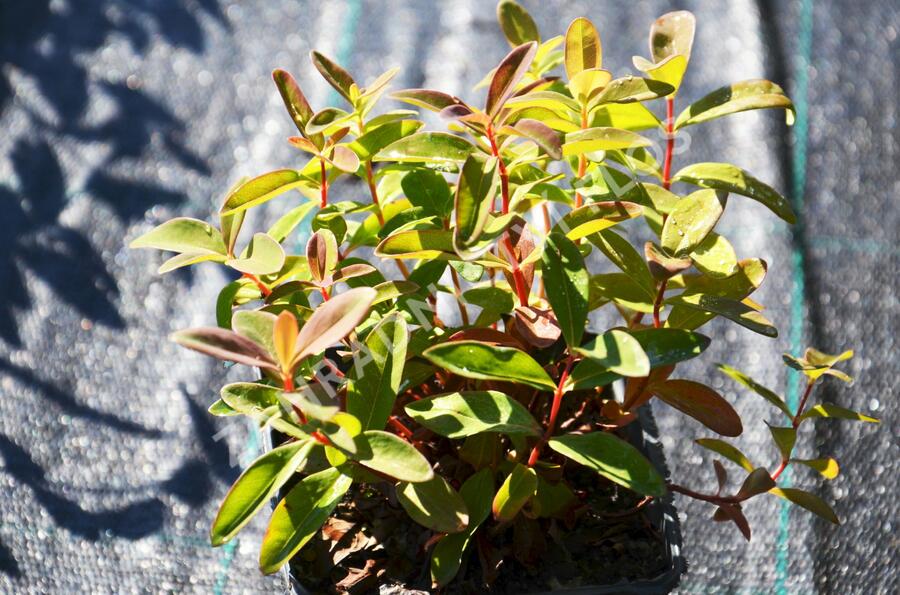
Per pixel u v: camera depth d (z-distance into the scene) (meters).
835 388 0.72
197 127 0.90
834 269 0.79
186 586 0.66
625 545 0.59
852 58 0.93
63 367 0.73
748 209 0.82
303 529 0.55
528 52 0.54
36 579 0.67
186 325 0.76
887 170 0.85
